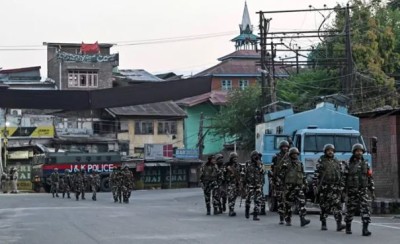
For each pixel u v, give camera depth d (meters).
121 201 37.19
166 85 43.03
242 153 62.03
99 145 72.19
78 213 25.56
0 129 67.56
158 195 47.56
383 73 49.56
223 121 63.28
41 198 45.31
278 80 55.41
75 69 78.00
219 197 23.92
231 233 16.81
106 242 15.12
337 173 17.27
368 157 24.39
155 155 70.75
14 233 17.80
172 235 16.41
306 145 24.02
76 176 43.38
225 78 88.31
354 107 42.69
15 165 68.44
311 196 23.55
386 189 31.22
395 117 30.80
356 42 52.28
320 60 50.00
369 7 54.47
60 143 70.38
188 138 79.94
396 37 55.66
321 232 17.02
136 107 75.19
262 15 48.66
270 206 24.81
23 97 40.59
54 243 15.24
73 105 41.44
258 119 48.41
